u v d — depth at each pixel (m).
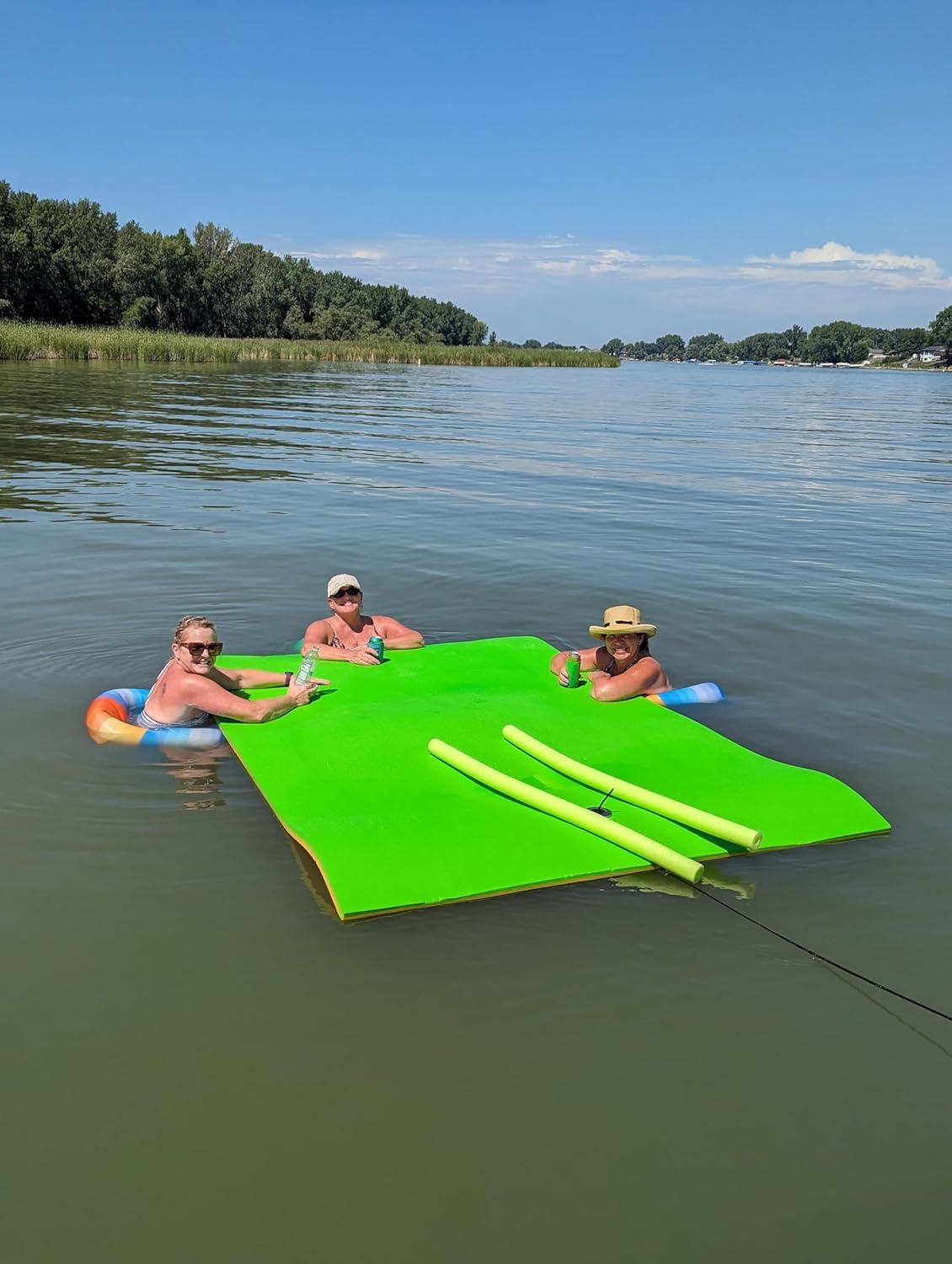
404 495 12.91
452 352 72.06
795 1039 2.99
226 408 23.98
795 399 49.69
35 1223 2.29
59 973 3.17
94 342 42.78
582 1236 2.29
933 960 3.42
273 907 3.62
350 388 35.94
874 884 3.92
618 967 3.32
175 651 5.21
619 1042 2.95
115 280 66.50
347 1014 3.03
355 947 3.38
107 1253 2.22
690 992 3.20
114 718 5.14
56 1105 2.63
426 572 8.81
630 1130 2.61
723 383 79.44
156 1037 2.89
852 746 5.31
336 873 3.78
